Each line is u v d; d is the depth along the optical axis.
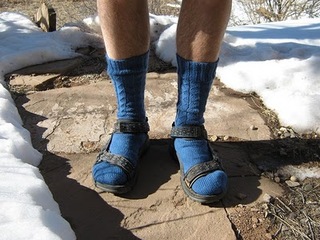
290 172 1.47
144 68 1.41
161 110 1.79
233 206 1.32
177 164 1.49
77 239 1.21
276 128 1.69
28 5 6.40
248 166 1.49
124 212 1.29
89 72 2.09
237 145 1.59
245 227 1.25
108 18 1.30
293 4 4.59
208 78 1.37
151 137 1.63
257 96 1.89
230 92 1.92
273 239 1.22
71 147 1.57
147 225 1.25
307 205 1.34
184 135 1.42
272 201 1.35
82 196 1.35
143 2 1.31
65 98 1.87
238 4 4.99
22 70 2.07
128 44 1.33
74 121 1.71
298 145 1.59
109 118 1.74
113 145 1.42
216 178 1.31
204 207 1.32
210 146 1.46
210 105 1.82
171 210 1.30
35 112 1.77
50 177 1.43
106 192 1.36
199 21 1.29
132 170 1.37
